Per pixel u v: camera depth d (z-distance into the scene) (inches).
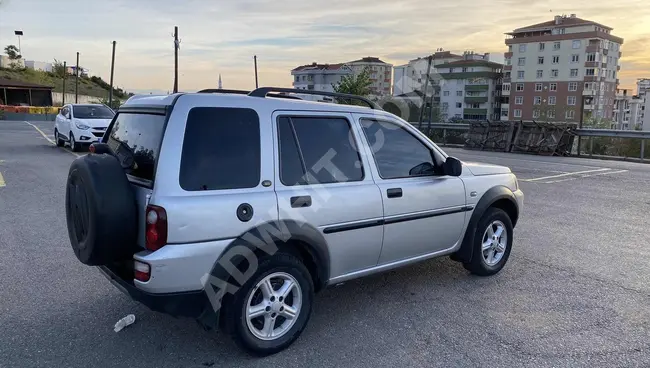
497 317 159.8
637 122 4355.3
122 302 167.8
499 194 193.8
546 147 717.3
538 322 156.1
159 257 114.2
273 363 130.3
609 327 152.9
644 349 138.9
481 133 826.2
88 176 120.4
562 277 198.2
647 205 346.9
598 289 185.3
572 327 152.6
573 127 719.7
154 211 116.0
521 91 3189.0
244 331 127.9
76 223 129.9
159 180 117.3
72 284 183.6
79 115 686.5
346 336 145.8
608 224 290.8
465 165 189.6
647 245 246.4
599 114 3056.1
